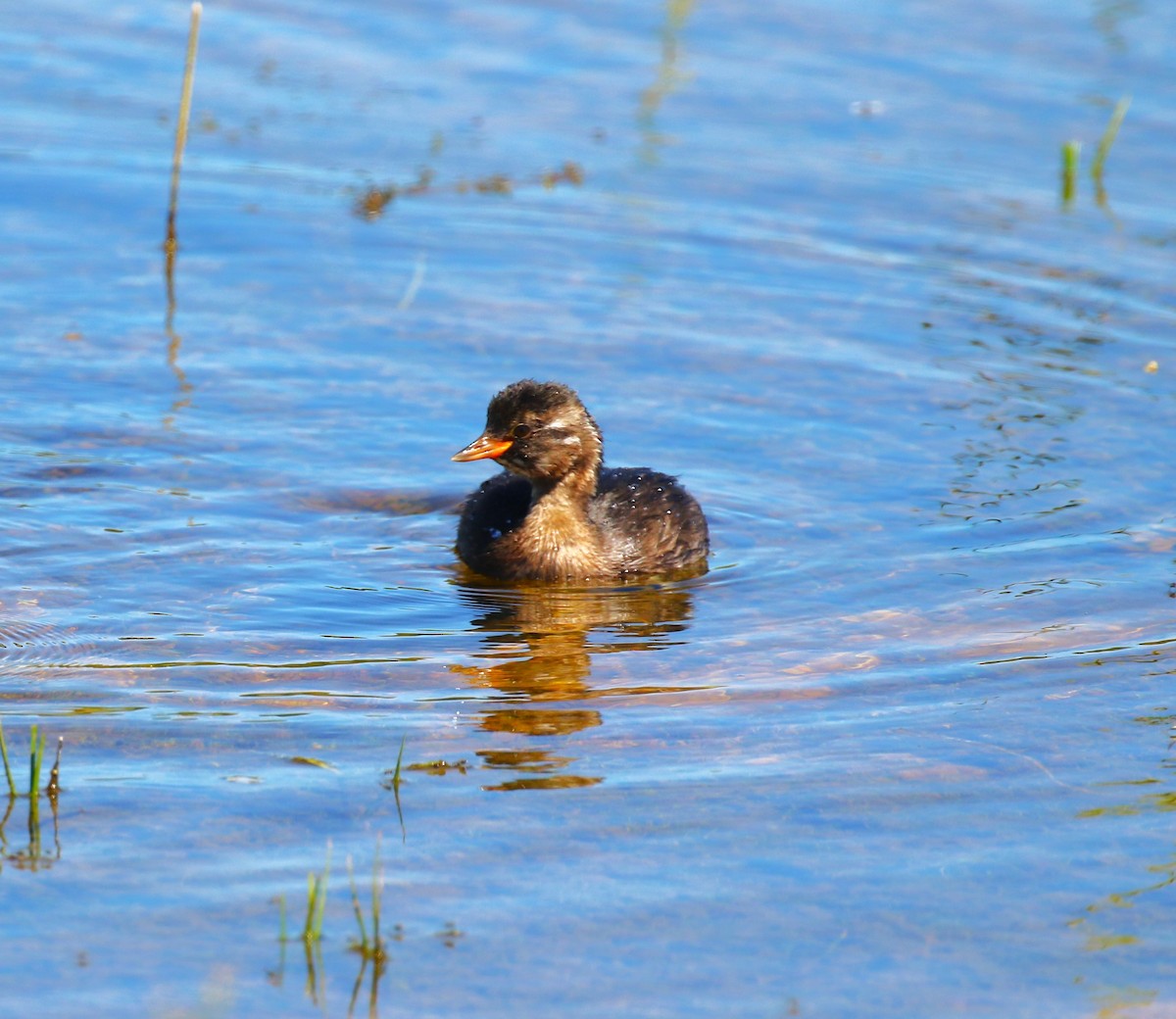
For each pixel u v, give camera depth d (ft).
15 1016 25.55
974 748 35.55
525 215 70.74
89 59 81.05
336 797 32.65
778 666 39.91
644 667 39.81
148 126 75.31
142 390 55.67
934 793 33.60
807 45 85.25
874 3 88.94
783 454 54.03
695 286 65.92
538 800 32.86
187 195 70.38
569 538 46.78
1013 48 84.79
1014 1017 26.58
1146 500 50.24
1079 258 67.97
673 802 32.91
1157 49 84.23
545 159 74.74
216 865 30.04
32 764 31.48
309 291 64.13
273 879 29.68
